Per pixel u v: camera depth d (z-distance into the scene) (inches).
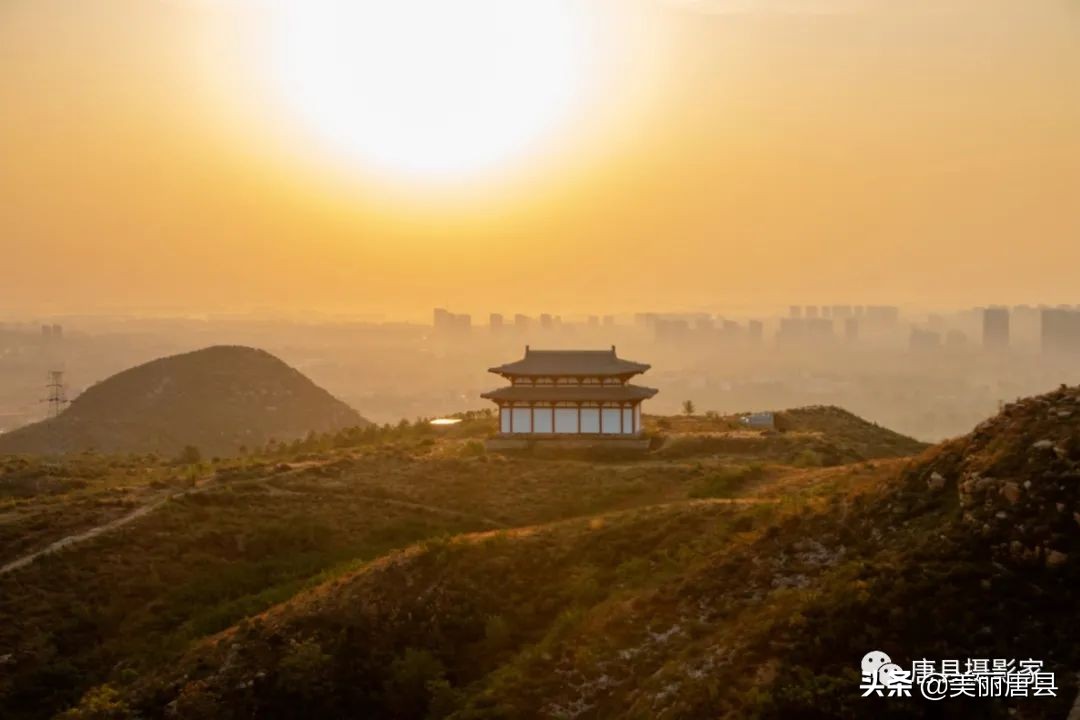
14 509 3415.4
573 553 2415.1
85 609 2679.6
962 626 1588.3
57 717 2100.1
